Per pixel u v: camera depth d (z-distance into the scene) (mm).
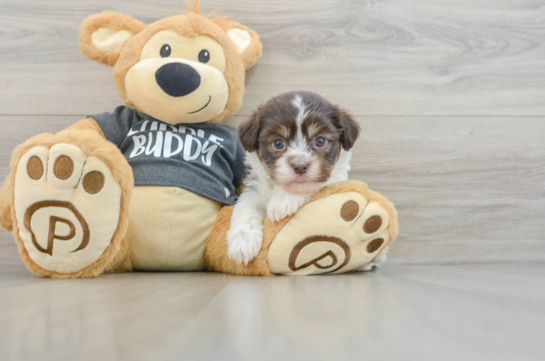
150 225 545
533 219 684
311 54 676
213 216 573
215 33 588
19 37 653
